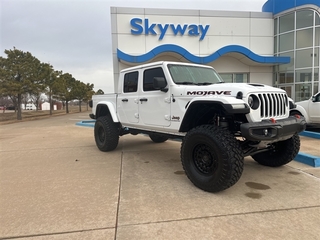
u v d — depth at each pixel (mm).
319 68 14305
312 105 8406
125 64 14055
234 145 3264
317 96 8367
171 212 2969
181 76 4422
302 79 14898
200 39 14680
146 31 14055
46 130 12281
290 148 4340
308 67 14648
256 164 4949
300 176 4207
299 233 2479
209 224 2682
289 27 15102
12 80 20188
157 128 4617
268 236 2434
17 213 3020
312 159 4777
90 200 3365
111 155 6059
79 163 5359
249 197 3371
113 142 6230
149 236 2471
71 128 13016
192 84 4359
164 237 2447
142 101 4934
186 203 3211
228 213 2922
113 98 6023
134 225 2686
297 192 3523
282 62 14531
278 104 3740
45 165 5258
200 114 3977
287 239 2377
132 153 6246
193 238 2422
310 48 14516
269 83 15992
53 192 3682
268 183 3896
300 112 8742
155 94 4590
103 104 6262
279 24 15375
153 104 4633
